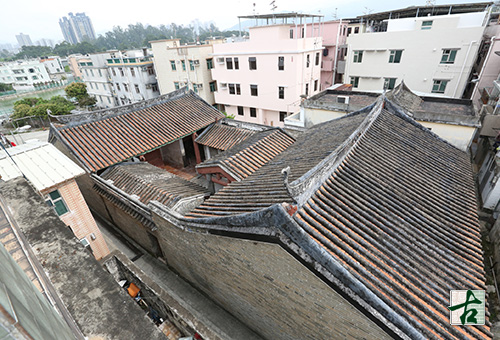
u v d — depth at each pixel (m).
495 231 12.34
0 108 55.53
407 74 26.06
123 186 13.08
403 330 4.59
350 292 4.91
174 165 20.98
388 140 10.36
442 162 10.09
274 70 26.00
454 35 23.00
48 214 5.96
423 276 5.64
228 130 18.73
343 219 6.23
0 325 1.14
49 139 15.84
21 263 3.35
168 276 11.70
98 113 16.25
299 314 6.45
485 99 20.69
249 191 8.05
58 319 2.54
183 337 6.93
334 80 33.88
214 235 6.95
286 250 5.37
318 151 9.53
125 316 4.09
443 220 7.33
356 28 34.69
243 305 8.34
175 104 19.86
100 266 4.83
